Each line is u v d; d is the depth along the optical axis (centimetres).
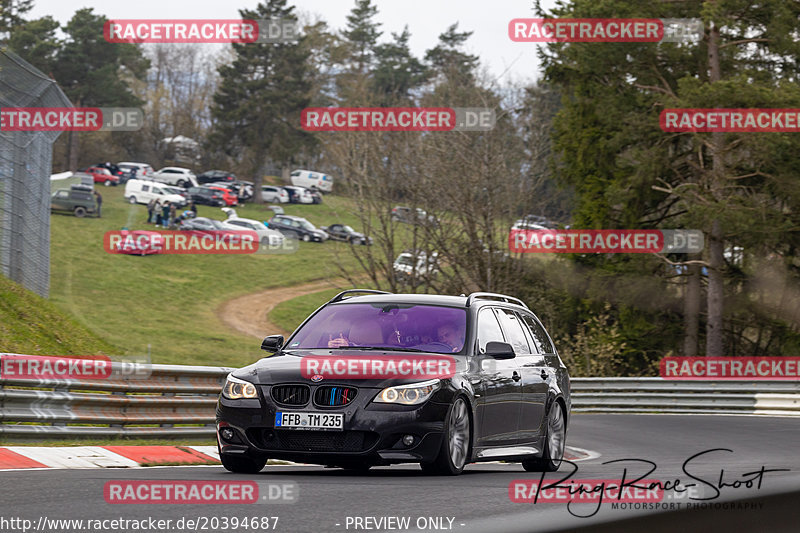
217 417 3139
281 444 3022
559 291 15975
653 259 15412
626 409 10694
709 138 14075
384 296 3653
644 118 15250
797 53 14300
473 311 3559
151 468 3359
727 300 15588
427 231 14625
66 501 2175
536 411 3791
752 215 13650
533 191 15425
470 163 14612
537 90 17562
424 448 3011
